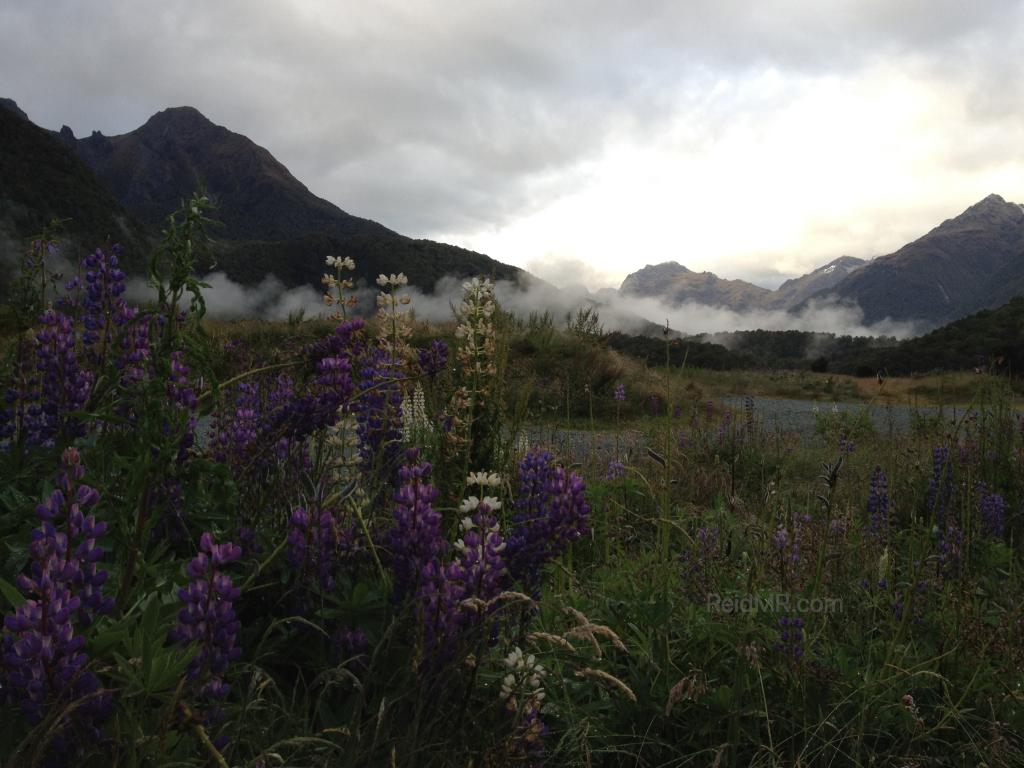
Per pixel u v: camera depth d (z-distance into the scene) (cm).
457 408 333
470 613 204
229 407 309
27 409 263
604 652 280
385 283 317
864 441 791
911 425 788
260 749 171
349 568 242
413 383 381
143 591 189
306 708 193
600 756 237
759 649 280
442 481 327
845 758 243
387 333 319
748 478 652
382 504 293
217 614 159
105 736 157
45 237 272
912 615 317
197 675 157
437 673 197
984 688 273
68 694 143
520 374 1357
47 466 251
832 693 261
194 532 229
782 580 310
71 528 152
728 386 2881
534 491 290
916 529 443
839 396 2884
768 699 261
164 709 152
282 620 193
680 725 245
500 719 206
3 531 223
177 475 218
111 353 265
